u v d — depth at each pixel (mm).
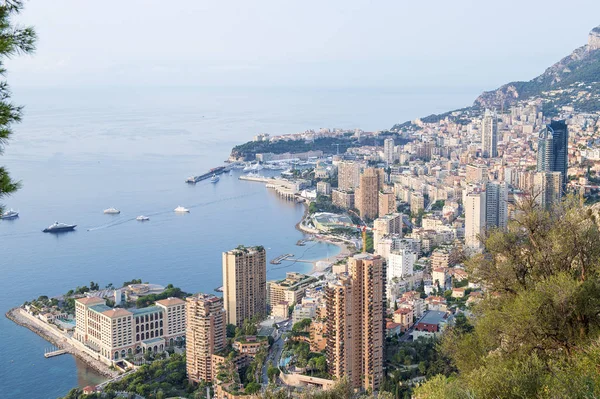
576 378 62906
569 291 75688
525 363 68562
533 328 76562
